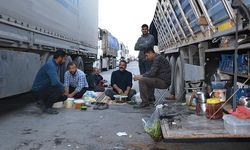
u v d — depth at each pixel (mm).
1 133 5117
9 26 6230
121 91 8648
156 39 13836
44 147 4430
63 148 4391
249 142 4652
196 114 4395
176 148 4438
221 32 5023
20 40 6766
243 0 3977
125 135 5043
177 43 9125
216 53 6121
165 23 10680
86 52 14656
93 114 6734
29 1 7250
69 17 11148
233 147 4508
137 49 10281
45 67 6930
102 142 4676
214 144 4625
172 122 3863
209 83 6121
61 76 9828
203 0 5602
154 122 4426
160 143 4613
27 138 4848
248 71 4422
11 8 6273
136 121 6047
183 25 7707
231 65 5039
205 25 5887
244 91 4523
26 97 9250
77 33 12555
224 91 4887
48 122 5922
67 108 7445
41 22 8086
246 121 3436
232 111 3955
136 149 4371
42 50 8625
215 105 4020
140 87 7621
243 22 4094
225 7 4508
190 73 7203
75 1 12070
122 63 8727
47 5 8570
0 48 6441
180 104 5730
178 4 7488
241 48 4348
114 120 6133
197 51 7195
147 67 9961
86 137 4930
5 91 6527
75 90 8344
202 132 3408
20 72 7258
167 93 10008
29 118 6277
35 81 6969
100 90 10094
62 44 10250
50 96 6914
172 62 9328
